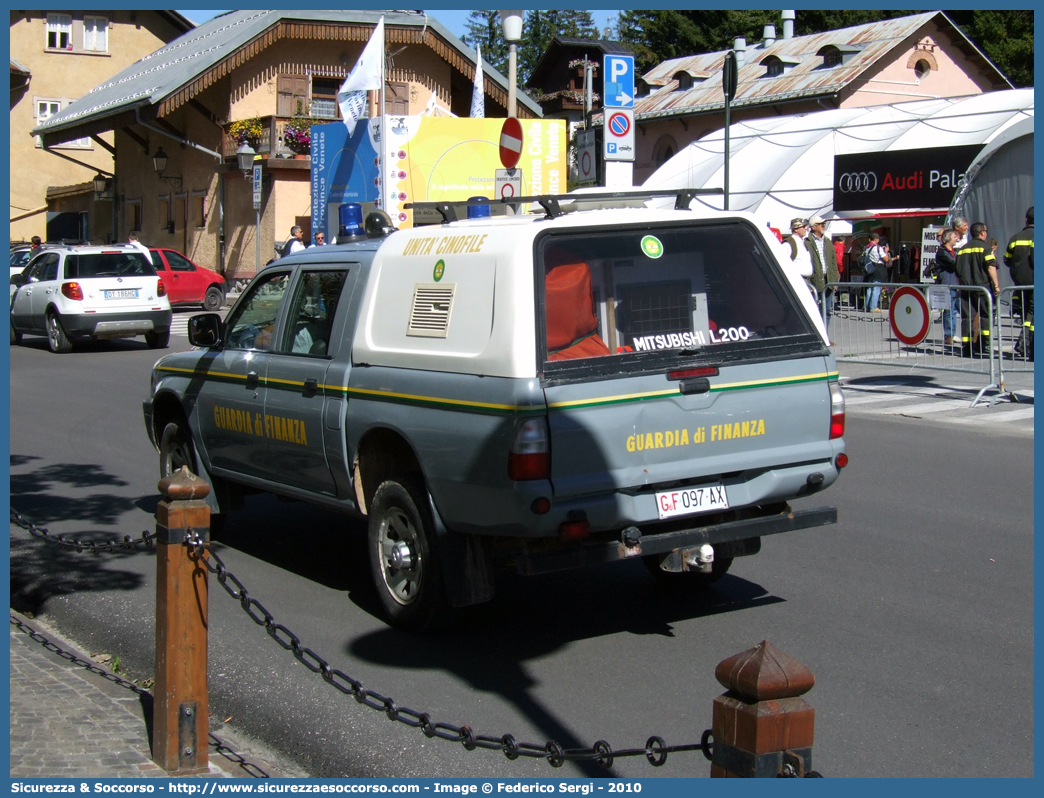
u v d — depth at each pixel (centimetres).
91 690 509
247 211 3478
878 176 2761
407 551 572
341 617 616
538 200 538
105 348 2191
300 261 676
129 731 459
